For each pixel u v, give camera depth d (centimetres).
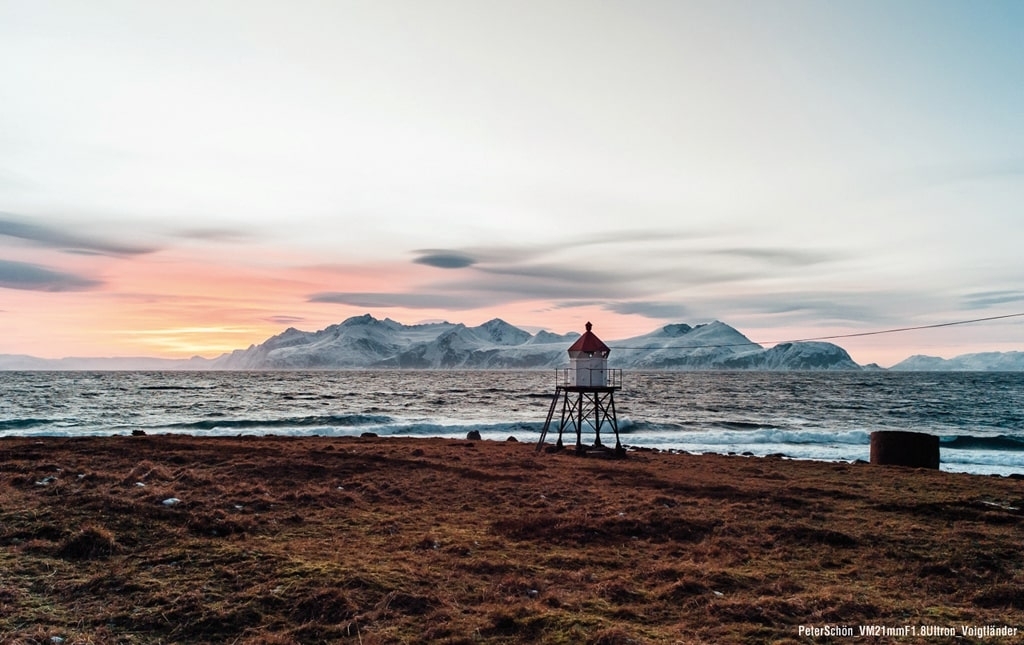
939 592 1287
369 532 1678
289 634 1009
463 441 4525
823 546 1617
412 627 1046
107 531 1463
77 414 7656
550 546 1590
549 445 4150
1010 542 1662
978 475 3231
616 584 1258
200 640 989
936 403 11688
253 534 1599
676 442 5425
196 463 2667
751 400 12412
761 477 2880
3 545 1415
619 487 2478
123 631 1009
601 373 3984
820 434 5603
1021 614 1156
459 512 1978
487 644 991
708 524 1819
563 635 1017
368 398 12175
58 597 1137
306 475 2480
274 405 9862
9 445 3195
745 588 1295
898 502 2209
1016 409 10106
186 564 1316
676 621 1112
